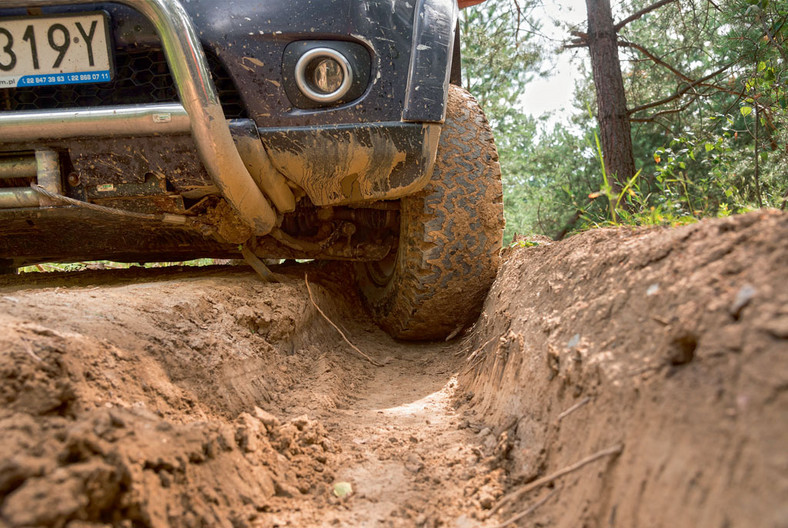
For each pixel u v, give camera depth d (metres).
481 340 2.77
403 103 2.58
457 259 3.02
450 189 2.94
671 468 1.10
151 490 1.27
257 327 2.63
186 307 2.28
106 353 1.67
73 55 2.39
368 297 3.89
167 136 2.41
